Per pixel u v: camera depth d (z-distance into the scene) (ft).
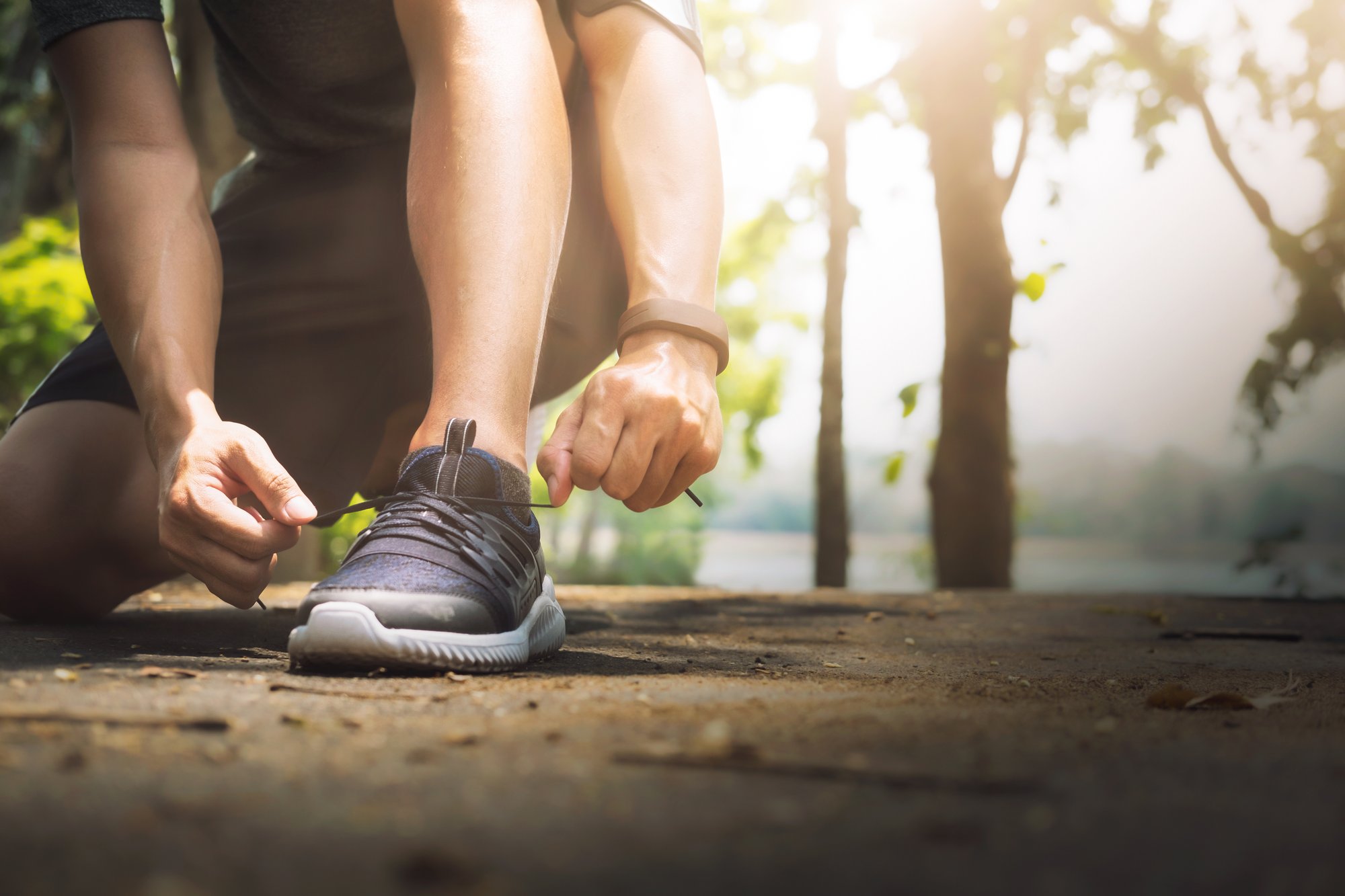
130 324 4.57
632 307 4.48
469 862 1.47
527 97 4.34
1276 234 19.86
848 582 17.06
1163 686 3.62
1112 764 2.14
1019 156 19.36
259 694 3.07
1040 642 6.06
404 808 1.75
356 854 1.49
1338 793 1.91
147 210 4.69
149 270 4.59
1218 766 2.13
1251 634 6.55
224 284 6.09
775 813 1.73
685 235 4.60
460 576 3.86
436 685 3.43
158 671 3.44
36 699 2.82
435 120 4.33
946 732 2.52
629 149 4.78
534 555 4.28
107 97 4.83
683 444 4.21
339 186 6.26
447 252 4.20
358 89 6.22
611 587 11.75
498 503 4.08
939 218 17.53
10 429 5.70
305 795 1.82
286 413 6.27
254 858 1.47
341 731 2.45
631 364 4.27
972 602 10.02
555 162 4.40
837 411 16.85
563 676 3.85
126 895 1.32
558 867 1.45
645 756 2.10
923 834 1.63
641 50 4.91
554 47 5.49
